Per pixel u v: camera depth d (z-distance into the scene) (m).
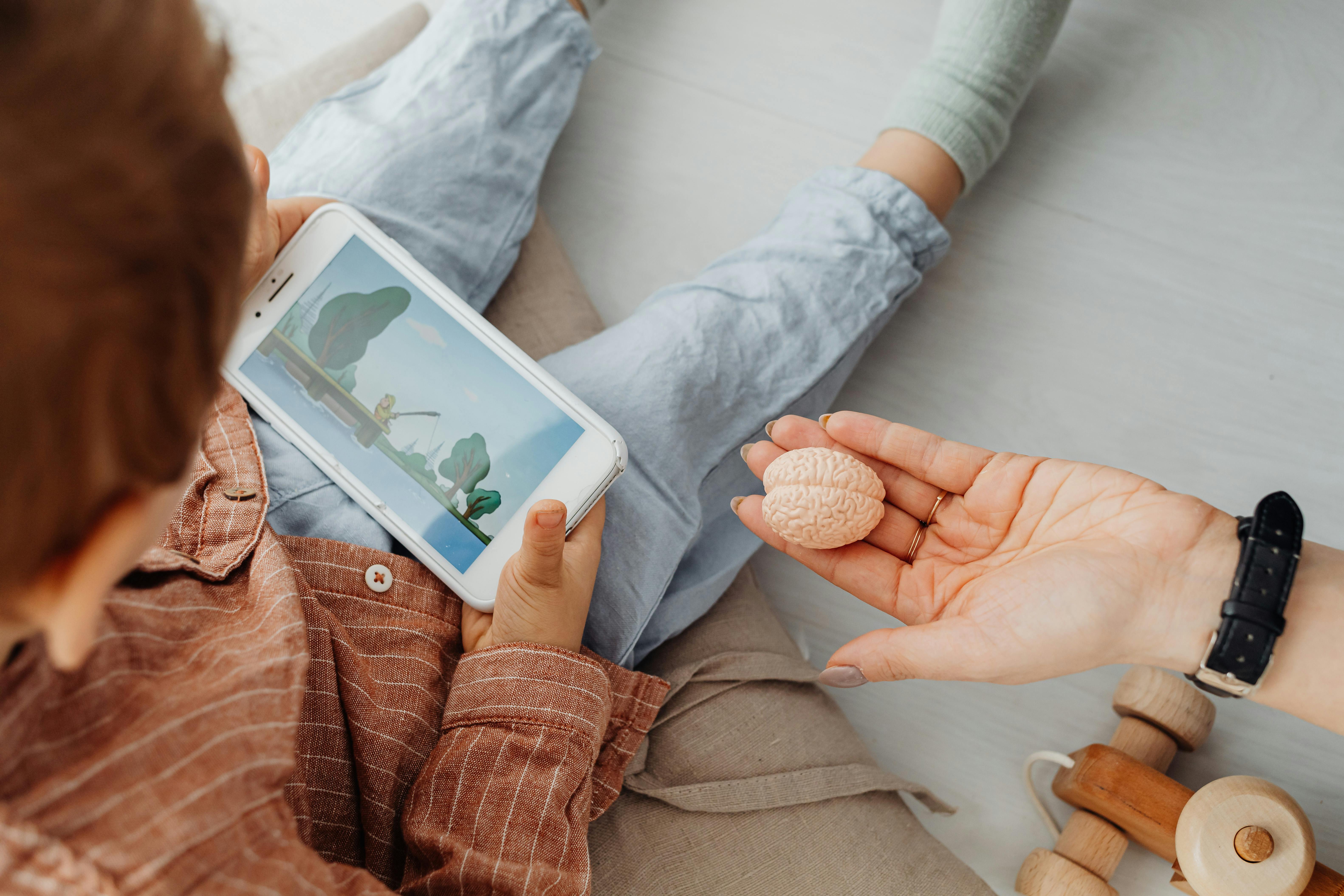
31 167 0.27
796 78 1.33
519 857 0.70
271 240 0.88
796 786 0.90
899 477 0.88
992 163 1.15
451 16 1.13
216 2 1.30
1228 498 1.17
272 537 0.72
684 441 0.95
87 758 0.46
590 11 1.28
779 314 1.01
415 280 0.88
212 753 0.49
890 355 1.26
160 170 0.29
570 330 1.17
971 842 1.12
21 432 0.29
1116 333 1.22
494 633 0.82
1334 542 1.14
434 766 0.75
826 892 0.85
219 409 0.83
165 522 0.41
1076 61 1.27
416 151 1.04
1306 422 1.17
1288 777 1.07
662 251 1.33
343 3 1.41
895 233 1.06
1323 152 1.22
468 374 0.87
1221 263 1.22
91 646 0.42
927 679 0.81
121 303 0.29
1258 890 0.80
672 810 0.88
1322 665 0.66
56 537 0.32
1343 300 1.19
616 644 0.92
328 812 0.74
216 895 0.47
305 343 0.89
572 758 0.75
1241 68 1.24
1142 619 0.68
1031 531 0.80
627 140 1.35
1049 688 1.15
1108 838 1.00
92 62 0.28
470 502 0.85
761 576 1.22
